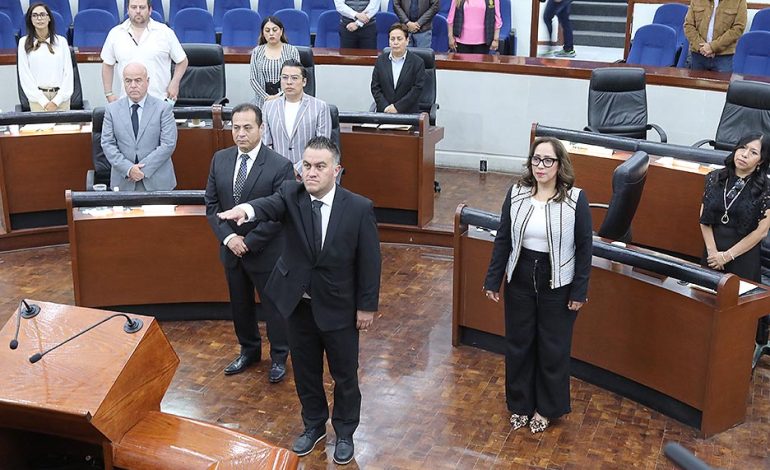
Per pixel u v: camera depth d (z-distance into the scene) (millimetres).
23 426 3215
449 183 8484
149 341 3312
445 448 4445
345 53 8977
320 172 3895
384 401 4867
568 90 8430
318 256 4016
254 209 4000
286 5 10812
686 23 9008
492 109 8719
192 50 8352
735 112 7453
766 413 4812
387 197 7223
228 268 4941
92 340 3283
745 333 4527
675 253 6586
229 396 4914
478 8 9445
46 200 7129
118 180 6168
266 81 7273
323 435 4484
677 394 4664
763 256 5488
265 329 5707
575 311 4445
